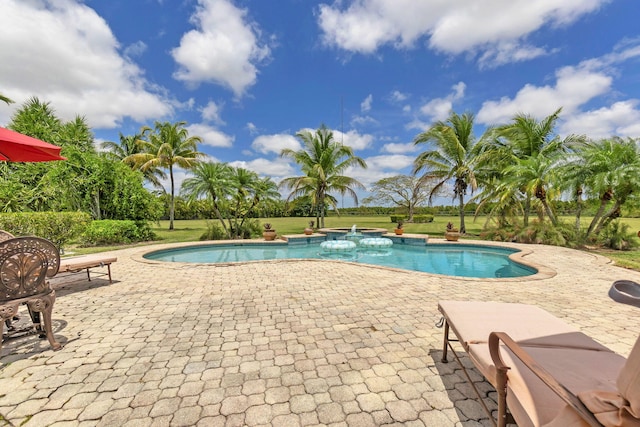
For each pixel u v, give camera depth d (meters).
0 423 1.59
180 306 3.62
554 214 11.08
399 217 25.52
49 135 14.50
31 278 2.33
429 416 1.67
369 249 10.55
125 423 1.60
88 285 4.64
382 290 4.37
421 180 15.00
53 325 2.98
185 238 13.66
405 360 2.30
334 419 1.64
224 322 3.09
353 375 2.09
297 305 3.66
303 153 17.16
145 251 8.52
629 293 2.88
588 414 0.84
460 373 2.11
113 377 2.04
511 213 12.23
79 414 1.66
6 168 11.47
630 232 9.87
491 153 12.81
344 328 2.93
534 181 10.06
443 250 10.28
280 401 1.80
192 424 1.60
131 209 12.89
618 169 8.62
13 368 2.15
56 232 8.06
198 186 12.96
